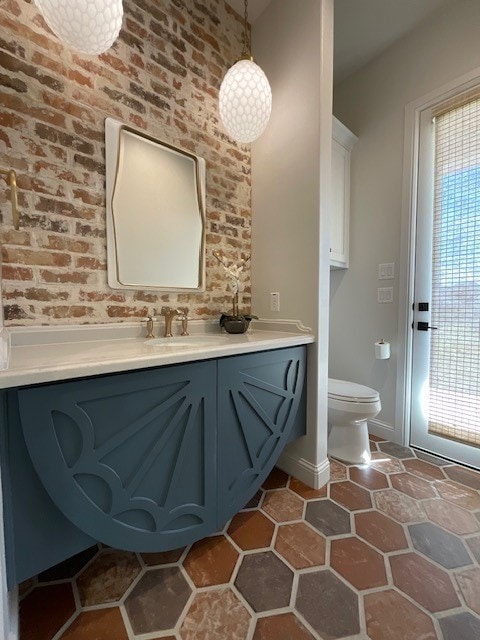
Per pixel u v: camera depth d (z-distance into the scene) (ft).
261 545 3.83
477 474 5.49
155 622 2.89
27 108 3.54
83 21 2.89
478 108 5.51
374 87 7.00
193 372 3.33
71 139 3.88
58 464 2.50
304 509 4.52
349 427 5.96
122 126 4.31
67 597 3.14
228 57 5.71
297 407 4.89
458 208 5.83
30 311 3.64
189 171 5.20
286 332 5.44
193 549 3.78
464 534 3.99
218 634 2.78
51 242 3.76
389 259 6.84
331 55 4.93
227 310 5.87
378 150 6.97
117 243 4.35
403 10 5.85
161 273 4.88
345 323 7.76
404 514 4.39
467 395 5.79
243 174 6.07
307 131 5.01
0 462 2.26
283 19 5.33
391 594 3.14
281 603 3.06
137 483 2.99
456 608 2.98
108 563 3.60
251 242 6.21
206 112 5.42
